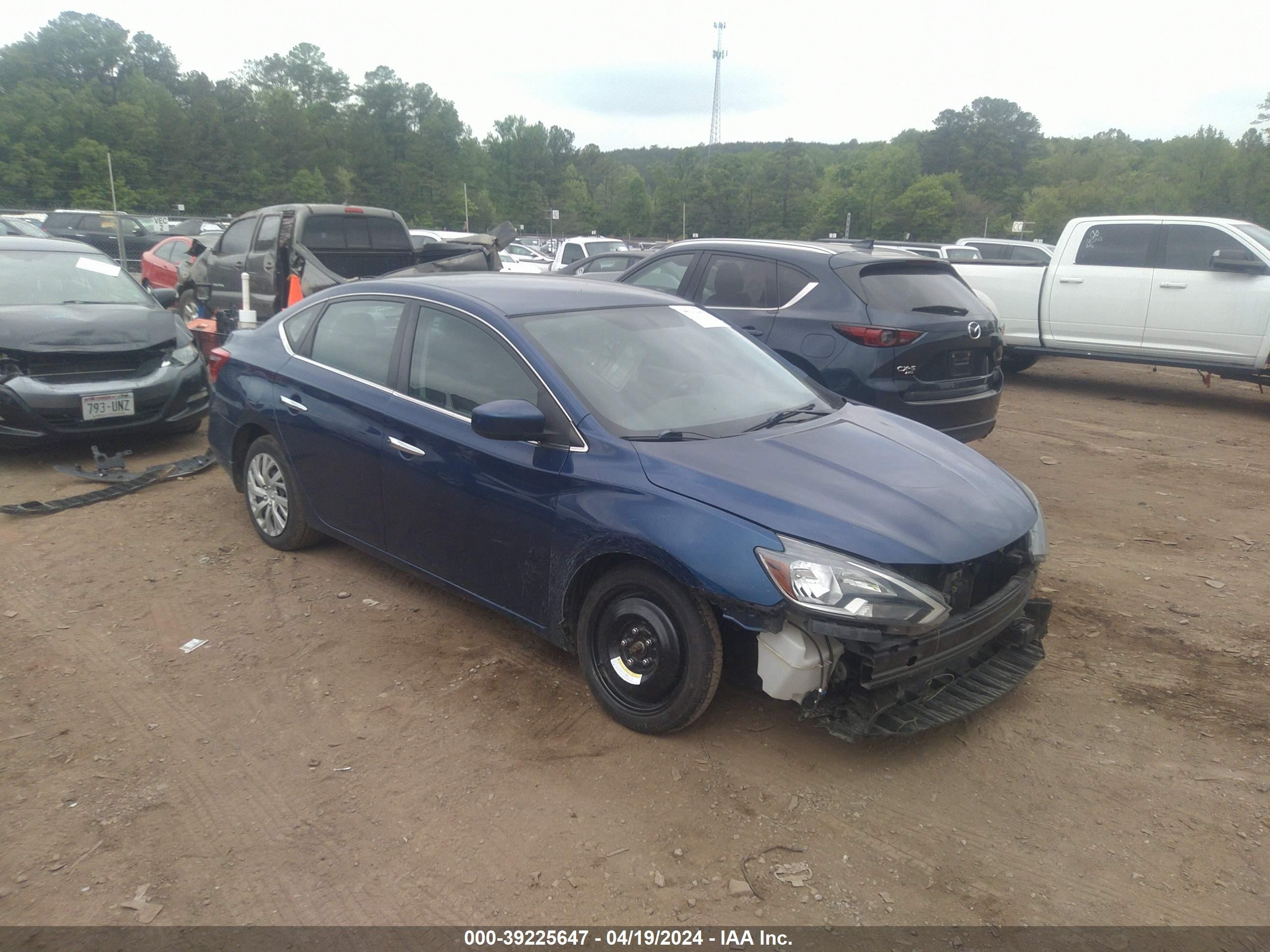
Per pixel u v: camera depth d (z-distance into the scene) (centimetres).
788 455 369
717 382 425
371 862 291
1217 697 400
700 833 307
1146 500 689
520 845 299
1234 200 7294
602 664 366
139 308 760
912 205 8769
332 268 1057
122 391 684
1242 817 322
